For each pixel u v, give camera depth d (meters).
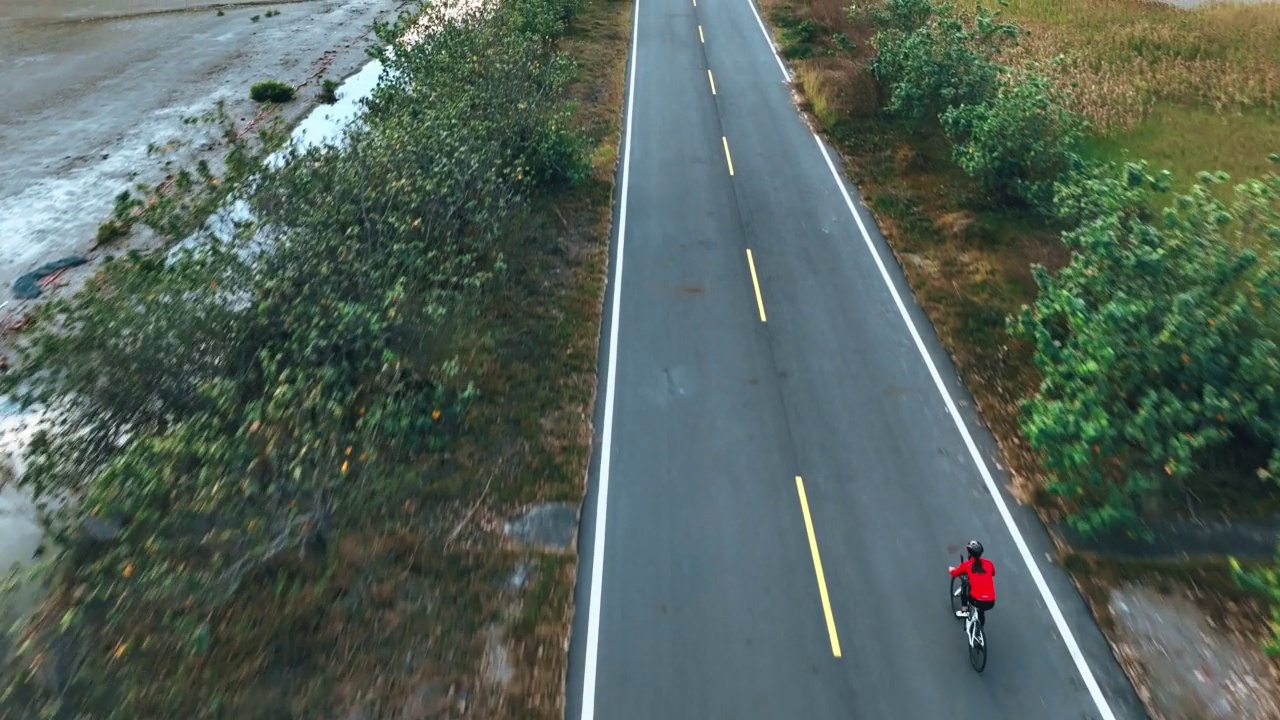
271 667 12.38
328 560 13.86
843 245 24.05
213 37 45.72
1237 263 14.73
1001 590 13.96
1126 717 12.08
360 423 13.81
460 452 16.52
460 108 23.86
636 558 14.50
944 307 21.06
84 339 14.89
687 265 23.02
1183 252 15.43
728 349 19.75
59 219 27.94
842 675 12.62
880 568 14.35
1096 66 35.06
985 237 23.98
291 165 19.98
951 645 13.07
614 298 21.61
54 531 14.48
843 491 15.89
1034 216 24.88
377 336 16.25
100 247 26.30
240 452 12.65
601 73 36.78
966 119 26.48
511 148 25.22
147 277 16.08
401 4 51.38
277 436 13.34
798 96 34.25
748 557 14.53
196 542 13.28
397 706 11.99
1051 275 21.67
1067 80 33.03
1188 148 28.48
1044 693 12.39
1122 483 15.49
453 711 11.99
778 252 23.66
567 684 12.45
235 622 12.92
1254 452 15.85
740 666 12.74
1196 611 13.55
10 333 22.02
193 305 15.66
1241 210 15.88
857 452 16.80
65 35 46.09
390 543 14.41
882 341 20.03
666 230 24.70
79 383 14.77
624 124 31.81
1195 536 14.81
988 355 19.34
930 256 23.36
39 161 31.92
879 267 23.00
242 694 11.97
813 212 25.78
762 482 16.08
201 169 21.30
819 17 42.41
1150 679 12.56
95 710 11.59
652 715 12.07
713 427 17.42
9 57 42.72
